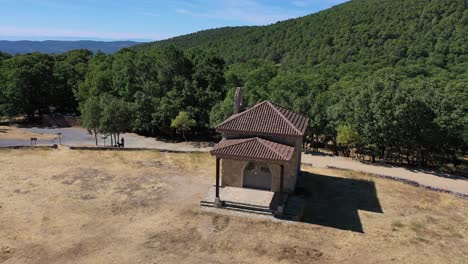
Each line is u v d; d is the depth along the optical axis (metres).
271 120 32.06
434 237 25.42
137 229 25.34
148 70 69.38
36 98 78.56
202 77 65.88
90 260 21.64
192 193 31.58
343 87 70.62
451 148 47.12
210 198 29.59
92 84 73.19
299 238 24.64
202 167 39.09
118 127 51.34
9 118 80.06
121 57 82.75
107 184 33.41
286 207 28.80
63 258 21.77
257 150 28.45
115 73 73.12
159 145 57.62
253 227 25.97
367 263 22.00
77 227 25.41
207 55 69.44
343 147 51.56
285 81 71.06
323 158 48.44
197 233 24.94
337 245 23.92
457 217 28.81
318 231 25.70
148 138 63.53
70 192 31.38
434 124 42.91
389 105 43.53
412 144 45.25
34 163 39.09
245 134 31.59
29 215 26.91
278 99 56.44
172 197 30.70
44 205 28.67
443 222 27.83
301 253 22.83
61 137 61.97
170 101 62.19
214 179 35.16
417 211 29.70
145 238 24.20
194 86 63.53
